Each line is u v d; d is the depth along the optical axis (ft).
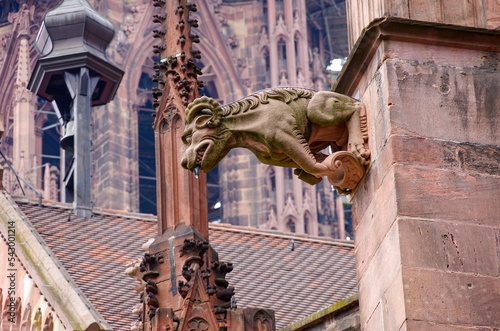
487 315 67.51
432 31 71.92
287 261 142.10
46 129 395.14
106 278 131.54
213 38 412.36
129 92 398.01
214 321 90.38
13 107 391.24
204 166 72.08
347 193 73.67
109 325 119.24
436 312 67.36
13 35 401.08
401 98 71.00
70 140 204.54
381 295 69.67
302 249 145.38
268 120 72.28
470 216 69.26
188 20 98.02
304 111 72.84
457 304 67.62
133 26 402.93
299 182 388.78
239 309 91.66
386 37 71.87
